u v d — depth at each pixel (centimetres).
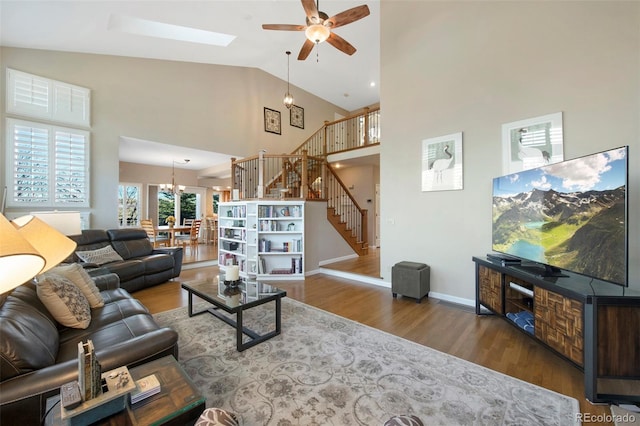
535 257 256
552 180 239
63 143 434
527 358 232
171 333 168
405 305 362
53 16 344
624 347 178
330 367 218
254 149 714
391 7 440
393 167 440
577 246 214
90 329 204
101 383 112
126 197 816
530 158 311
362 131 760
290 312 336
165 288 436
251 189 664
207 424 101
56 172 428
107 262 413
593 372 178
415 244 414
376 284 464
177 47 498
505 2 330
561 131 291
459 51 368
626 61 260
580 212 213
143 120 523
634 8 257
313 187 670
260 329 286
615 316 179
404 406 175
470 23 358
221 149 646
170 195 1017
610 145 266
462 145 364
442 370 214
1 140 387
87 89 459
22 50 404
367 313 333
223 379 202
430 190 395
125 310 238
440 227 387
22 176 401
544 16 304
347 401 180
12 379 122
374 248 789
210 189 1039
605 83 270
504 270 277
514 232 286
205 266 600
